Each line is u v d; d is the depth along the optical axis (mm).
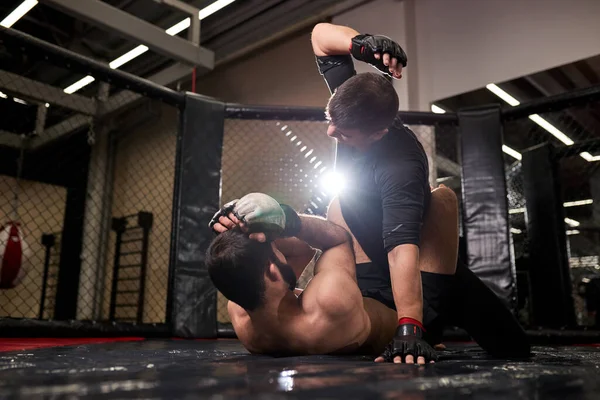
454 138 5863
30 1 5180
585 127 5824
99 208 7547
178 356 1474
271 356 1528
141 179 7512
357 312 1495
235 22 6145
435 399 734
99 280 7402
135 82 3422
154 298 7074
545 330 3666
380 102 1416
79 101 6145
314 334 1470
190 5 5738
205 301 3322
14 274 5148
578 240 6203
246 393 756
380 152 1557
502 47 5176
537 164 4668
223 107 3674
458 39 5461
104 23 4750
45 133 7051
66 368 1085
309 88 6219
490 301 1718
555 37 4859
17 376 949
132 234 7578
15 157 7363
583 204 6168
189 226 3402
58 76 6574
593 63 4750
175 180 3592
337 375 985
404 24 5676
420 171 1526
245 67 6957
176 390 780
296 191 5680
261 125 6117
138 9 5770
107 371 1033
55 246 8141
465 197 3719
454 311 1743
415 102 5594
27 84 5719
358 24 6000
